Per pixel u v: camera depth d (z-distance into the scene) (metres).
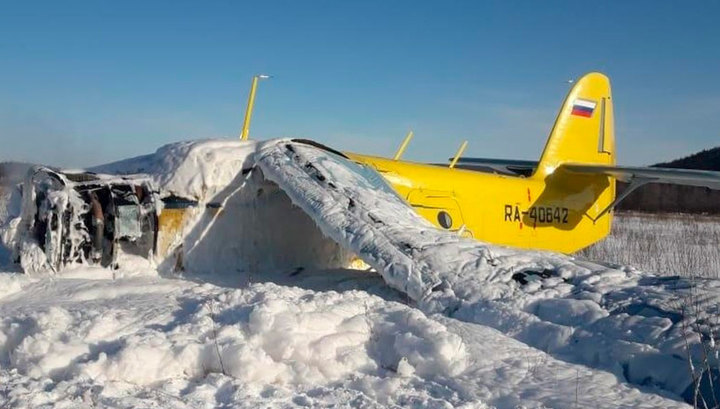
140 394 3.72
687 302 4.79
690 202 49.56
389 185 8.00
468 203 10.66
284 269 7.95
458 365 4.16
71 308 5.12
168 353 4.09
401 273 5.97
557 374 4.08
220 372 4.07
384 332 4.55
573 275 5.77
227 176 7.64
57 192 6.43
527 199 11.84
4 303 5.50
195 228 7.43
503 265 5.97
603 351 4.37
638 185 11.43
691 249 18.42
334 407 3.60
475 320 5.24
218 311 4.81
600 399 3.72
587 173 12.44
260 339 4.35
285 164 7.52
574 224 12.76
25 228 6.61
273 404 3.62
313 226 8.31
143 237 7.02
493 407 3.68
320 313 4.61
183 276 7.14
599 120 13.40
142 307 5.05
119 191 6.91
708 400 3.72
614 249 18.09
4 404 3.44
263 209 7.89
